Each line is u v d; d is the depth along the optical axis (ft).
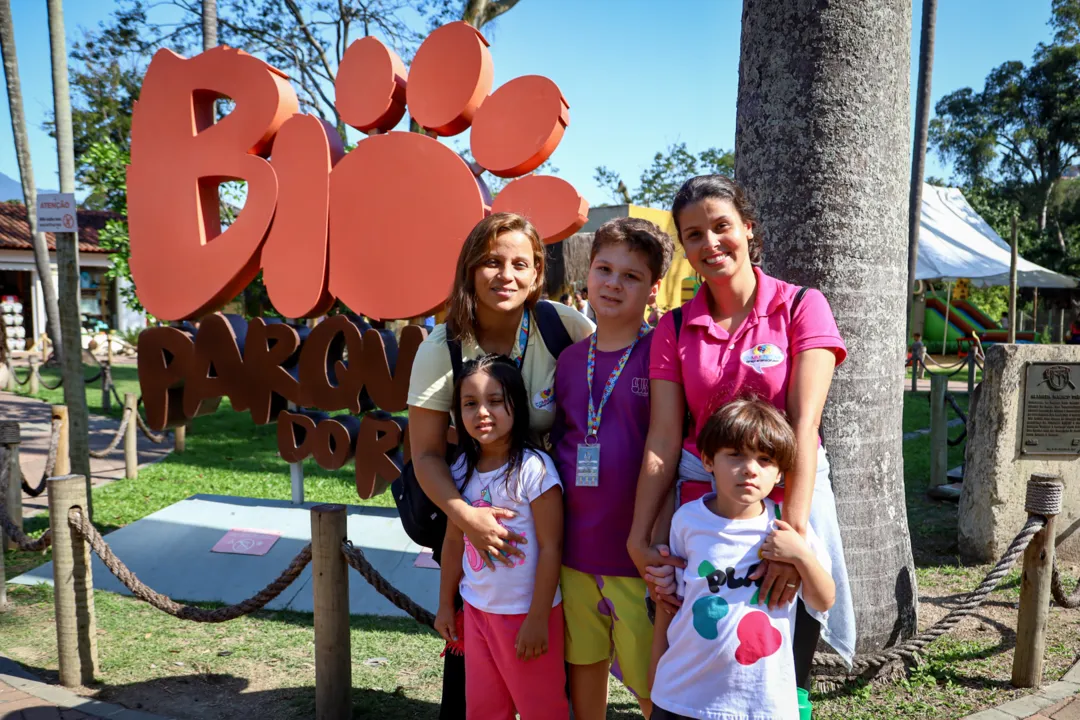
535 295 8.09
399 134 15.37
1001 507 16.69
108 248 34.60
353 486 24.79
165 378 18.26
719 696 6.29
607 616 7.49
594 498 7.21
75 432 19.70
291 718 10.53
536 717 7.47
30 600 15.03
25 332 75.82
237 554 17.06
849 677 10.70
